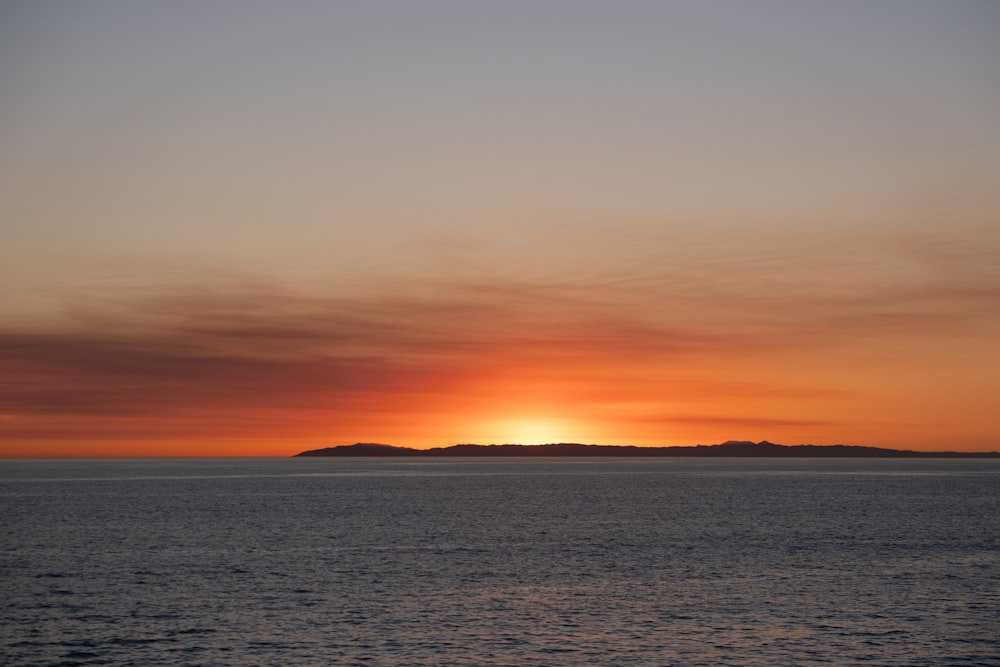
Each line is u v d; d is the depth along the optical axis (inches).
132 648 1563.7
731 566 2440.9
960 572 2341.3
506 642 1615.4
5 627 1702.8
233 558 2564.0
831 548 2824.8
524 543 2942.9
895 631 1699.1
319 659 1505.9
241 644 1592.0
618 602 1943.9
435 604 1915.6
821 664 1494.8
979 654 1552.7
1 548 2780.5
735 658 1524.4
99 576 2241.6
